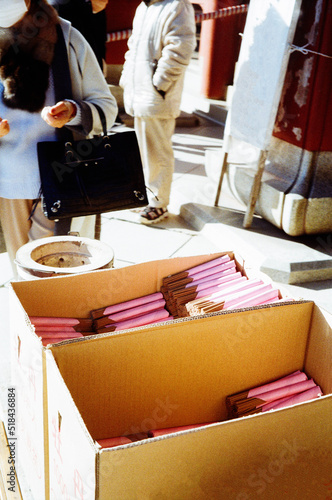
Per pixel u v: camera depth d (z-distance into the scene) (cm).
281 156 398
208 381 167
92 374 146
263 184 400
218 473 120
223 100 730
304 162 373
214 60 705
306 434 129
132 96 404
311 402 125
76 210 246
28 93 242
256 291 193
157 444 110
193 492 120
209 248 394
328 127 363
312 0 346
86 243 232
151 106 392
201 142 626
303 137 370
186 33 373
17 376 171
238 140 412
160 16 374
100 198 247
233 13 628
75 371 143
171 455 112
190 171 529
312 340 176
